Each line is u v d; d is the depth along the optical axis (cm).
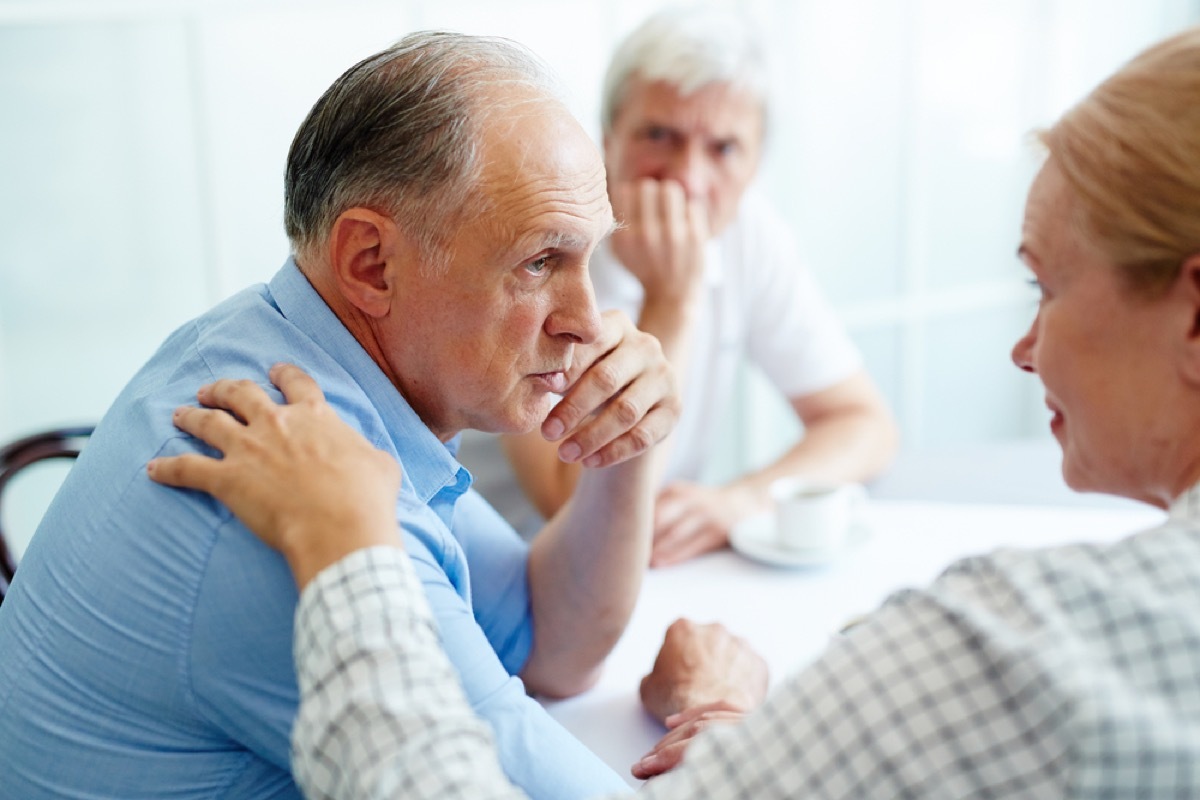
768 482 170
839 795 64
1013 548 69
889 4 299
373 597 74
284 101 243
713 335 200
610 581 120
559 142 88
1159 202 66
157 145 232
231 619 79
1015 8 319
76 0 217
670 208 166
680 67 172
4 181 219
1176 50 67
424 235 87
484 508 128
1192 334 68
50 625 86
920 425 339
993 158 328
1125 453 74
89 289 232
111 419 95
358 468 81
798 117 291
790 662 125
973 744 62
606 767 94
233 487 80
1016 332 349
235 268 246
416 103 86
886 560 148
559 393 99
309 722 72
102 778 83
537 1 262
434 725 70
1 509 148
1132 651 62
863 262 314
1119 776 59
